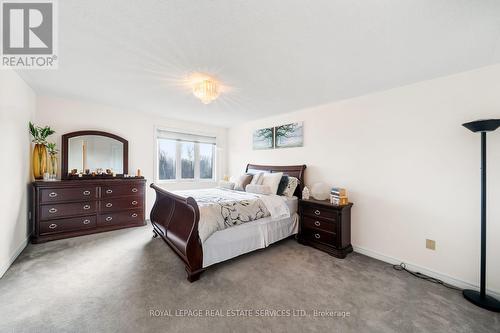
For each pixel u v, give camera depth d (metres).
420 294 1.83
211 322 1.46
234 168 5.00
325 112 3.20
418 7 1.22
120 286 1.86
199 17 1.34
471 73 1.98
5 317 1.44
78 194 3.05
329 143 3.14
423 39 1.54
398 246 2.41
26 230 2.69
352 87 2.49
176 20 1.37
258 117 4.11
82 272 2.08
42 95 3.01
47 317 1.45
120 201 3.43
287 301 1.71
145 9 1.27
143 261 2.35
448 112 2.10
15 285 1.83
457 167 2.04
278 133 3.92
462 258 2.00
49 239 2.83
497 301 1.69
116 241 2.92
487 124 1.63
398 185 2.43
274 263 2.39
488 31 1.43
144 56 1.85
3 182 2.00
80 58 1.91
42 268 2.13
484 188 1.73
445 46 1.63
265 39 1.57
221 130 5.12
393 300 1.74
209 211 2.22
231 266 2.30
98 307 1.57
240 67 2.02
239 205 2.52
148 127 4.03
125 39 1.60
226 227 2.29
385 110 2.55
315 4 1.21
